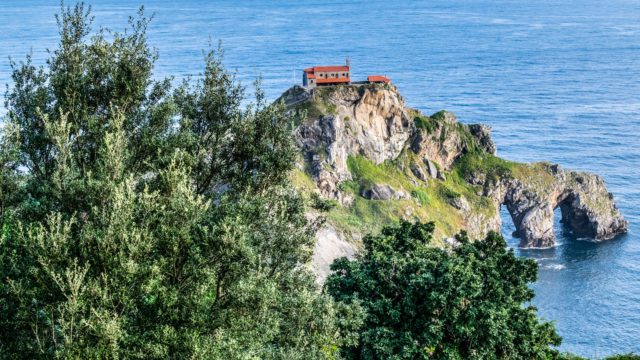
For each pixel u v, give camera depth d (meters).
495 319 64.06
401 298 68.44
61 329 35.41
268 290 40.47
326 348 57.72
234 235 38.62
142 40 52.59
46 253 34.88
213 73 55.34
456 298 62.88
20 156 46.00
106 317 34.47
